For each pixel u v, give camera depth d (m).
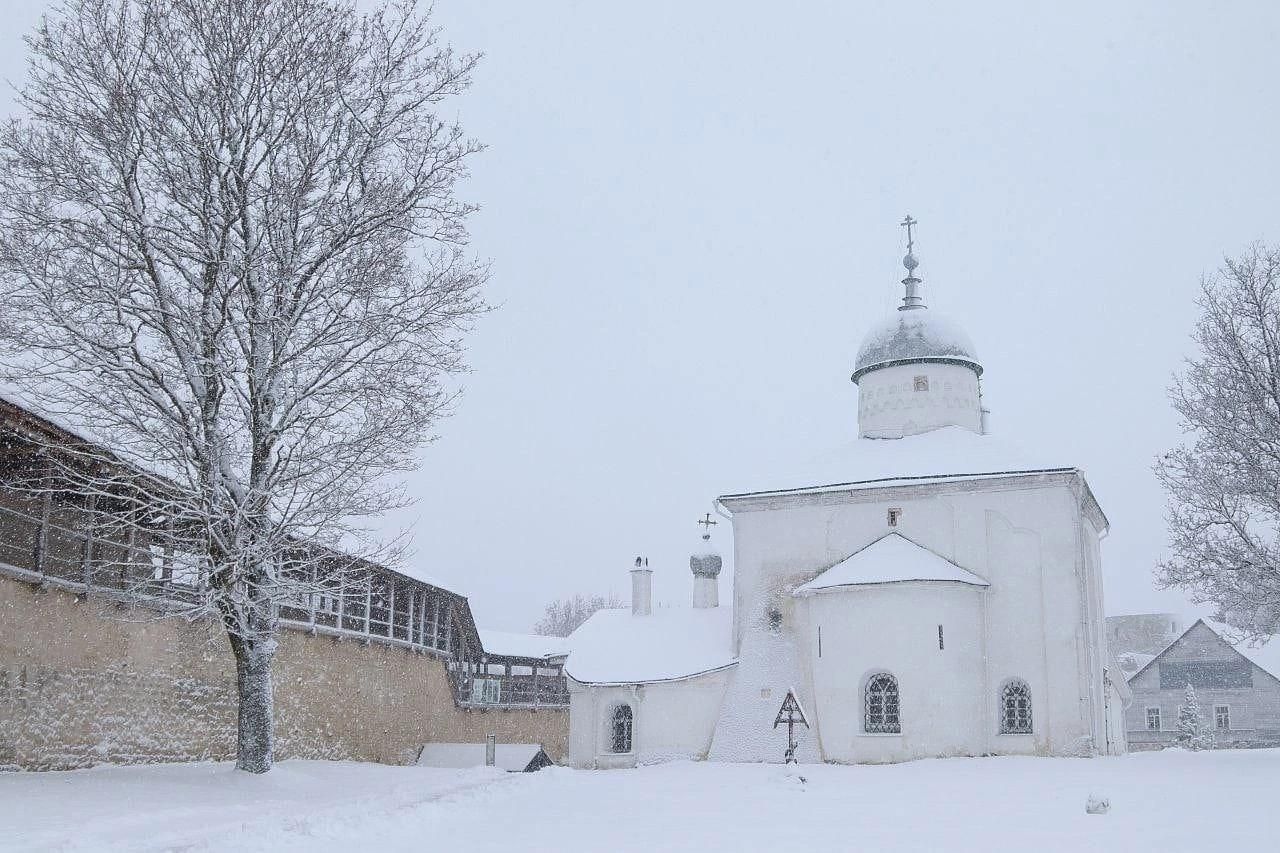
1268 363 27.75
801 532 35.59
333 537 20.80
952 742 30.56
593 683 37.09
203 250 19.28
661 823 14.12
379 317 20.23
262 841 11.30
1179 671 70.25
